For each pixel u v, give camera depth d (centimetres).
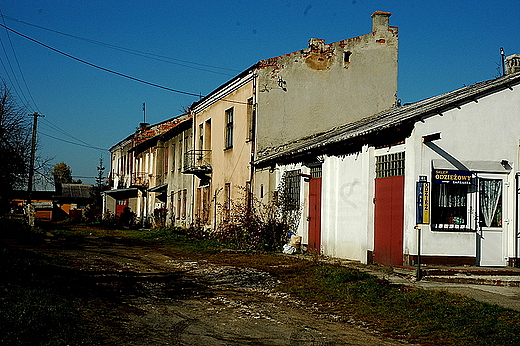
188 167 2802
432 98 1716
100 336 669
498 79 1388
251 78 2122
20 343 582
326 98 2125
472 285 1034
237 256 1645
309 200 1745
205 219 2617
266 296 1010
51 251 1666
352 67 2166
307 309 898
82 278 1113
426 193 1167
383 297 947
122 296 959
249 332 726
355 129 1634
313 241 1702
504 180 1252
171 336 692
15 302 748
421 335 722
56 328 666
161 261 1559
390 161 1289
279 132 2066
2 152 1838
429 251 1169
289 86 2086
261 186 2050
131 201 4691
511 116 1260
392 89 2211
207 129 2755
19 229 2223
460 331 723
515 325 732
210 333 715
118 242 2283
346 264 1345
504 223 1247
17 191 2083
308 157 1717
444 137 1199
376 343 684
